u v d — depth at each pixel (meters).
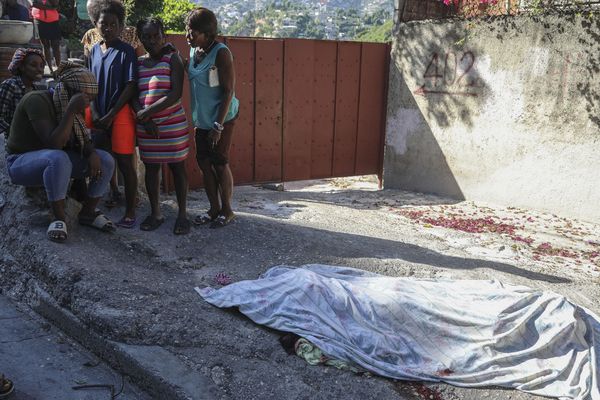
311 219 6.48
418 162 8.59
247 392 3.08
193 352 3.35
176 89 4.55
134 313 3.51
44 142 4.16
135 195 4.89
